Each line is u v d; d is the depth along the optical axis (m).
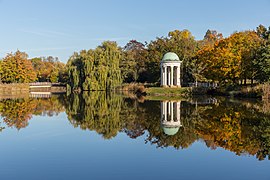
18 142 18.67
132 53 100.44
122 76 89.19
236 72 54.50
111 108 39.81
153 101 50.09
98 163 13.95
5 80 95.06
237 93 54.31
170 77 75.31
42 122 27.41
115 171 12.70
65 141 19.00
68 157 15.04
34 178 11.81
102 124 26.08
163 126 24.66
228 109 34.84
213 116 29.53
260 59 49.38
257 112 31.44
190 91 65.94
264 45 52.91
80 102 50.41
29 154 15.65
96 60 84.56
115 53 85.75
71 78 87.25
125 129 23.42
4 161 14.30
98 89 82.88
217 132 21.48
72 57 99.75
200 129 22.94
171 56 74.38
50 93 84.06
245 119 26.94
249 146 17.16
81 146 17.55
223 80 58.88
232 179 11.66
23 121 28.02
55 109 39.16
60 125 25.58
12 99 58.06
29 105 44.81
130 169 12.97
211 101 47.09
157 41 92.75
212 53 60.47
